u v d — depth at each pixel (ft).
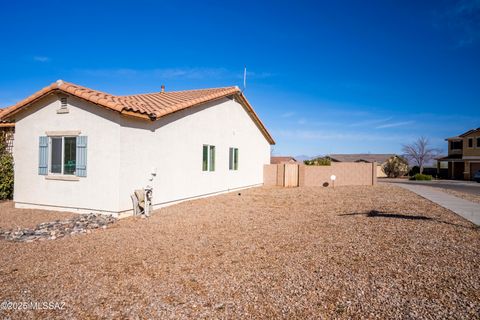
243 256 20.33
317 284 15.75
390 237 24.17
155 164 37.55
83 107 33.73
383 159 176.76
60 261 19.47
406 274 16.85
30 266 18.60
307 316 12.85
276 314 13.03
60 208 35.19
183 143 43.09
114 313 13.19
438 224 28.53
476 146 131.85
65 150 35.32
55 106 35.45
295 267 18.16
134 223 30.37
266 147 75.92
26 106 36.17
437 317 12.55
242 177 62.80
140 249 21.95
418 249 21.07
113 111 31.81
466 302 13.70
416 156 175.01
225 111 54.90
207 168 49.44
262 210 37.88
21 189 37.58
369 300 14.03
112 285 15.93
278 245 22.72
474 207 38.70
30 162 37.01
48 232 25.95
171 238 24.89
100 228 28.25
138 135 34.68
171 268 18.29
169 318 12.80
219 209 38.42
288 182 73.26
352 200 46.03
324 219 31.91
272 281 16.24
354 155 192.95
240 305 13.79
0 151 44.75
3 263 19.10
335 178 75.82
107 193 32.45
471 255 19.72
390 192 57.67
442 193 57.26
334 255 20.16
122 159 32.40
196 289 15.43
